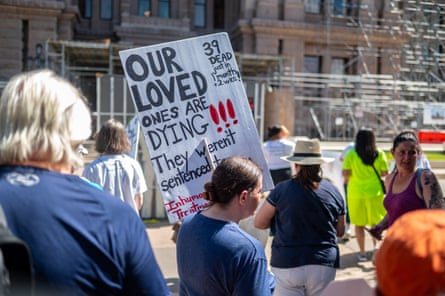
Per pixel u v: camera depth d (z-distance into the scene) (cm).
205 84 346
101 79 1402
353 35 2541
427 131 1269
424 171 343
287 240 315
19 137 146
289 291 318
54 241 137
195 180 343
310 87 2408
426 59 2177
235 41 2627
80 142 166
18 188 142
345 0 2572
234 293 213
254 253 215
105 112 1412
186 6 2681
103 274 143
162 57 341
